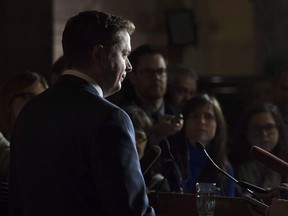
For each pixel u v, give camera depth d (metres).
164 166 5.02
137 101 6.32
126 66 3.90
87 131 3.63
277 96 8.12
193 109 5.84
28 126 3.85
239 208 4.30
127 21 3.86
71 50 3.82
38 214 3.76
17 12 8.85
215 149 5.83
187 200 4.43
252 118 6.48
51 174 3.72
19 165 3.87
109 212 3.55
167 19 10.10
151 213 3.64
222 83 10.37
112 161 3.56
